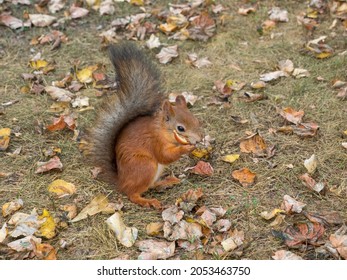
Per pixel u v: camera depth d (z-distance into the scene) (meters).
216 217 4.89
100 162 5.20
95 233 4.80
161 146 4.96
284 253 4.45
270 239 4.67
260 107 6.38
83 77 7.01
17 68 7.23
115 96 5.29
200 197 5.11
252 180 5.29
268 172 5.40
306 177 5.22
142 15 8.21
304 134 5.82
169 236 4.70
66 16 8.24
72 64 7.33
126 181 5.05
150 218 4.96
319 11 8.09
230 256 4.52
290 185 5.25
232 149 5.77
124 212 5.04
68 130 6.14
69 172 5.53
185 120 4.85
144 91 5.19
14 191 5.29
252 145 5.71
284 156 5.61
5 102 6.60
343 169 5.41
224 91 6.64
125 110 5.14
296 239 4.58
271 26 7.85
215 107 6.42
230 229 4.77
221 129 6.08
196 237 4.66
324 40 7.50
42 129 6.12
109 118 5.16
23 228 4.78
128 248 4.67
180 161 5.65
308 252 4.51
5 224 4.83
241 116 6.24
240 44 7.60
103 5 8.41
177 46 7.54
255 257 4.52
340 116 6.14
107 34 7.79
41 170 5.49
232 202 5.08
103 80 6.92
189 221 4.85
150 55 7.46
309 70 6.97
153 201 5.08
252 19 8.08
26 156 5.75
